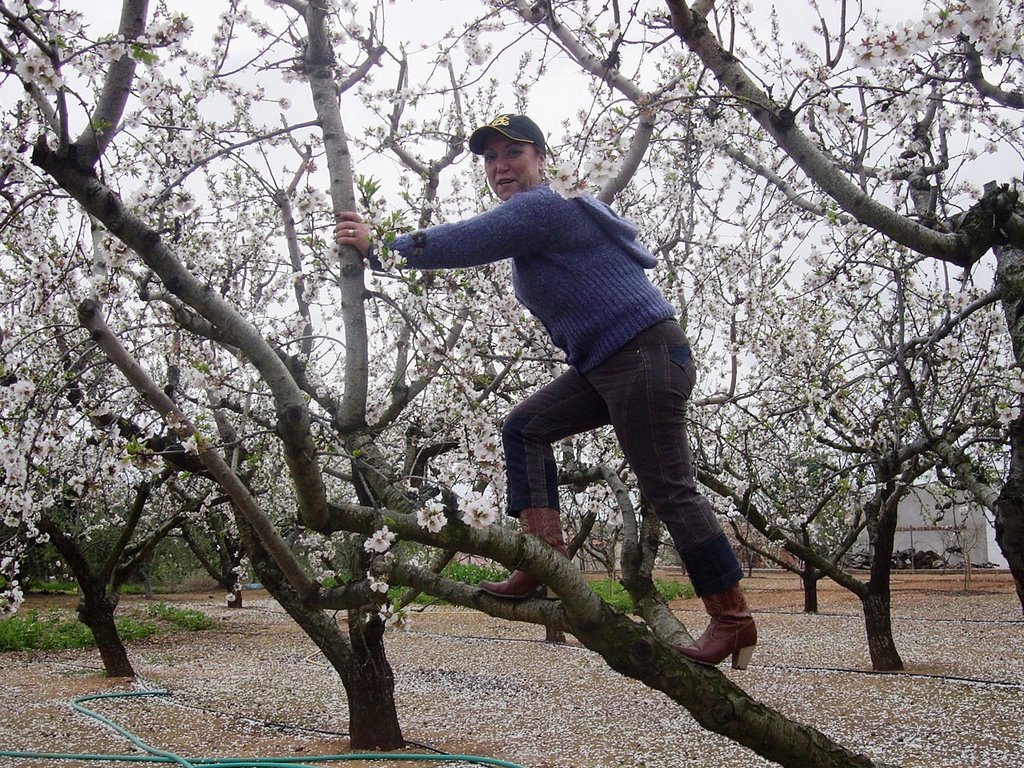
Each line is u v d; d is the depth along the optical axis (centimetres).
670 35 321
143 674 1094
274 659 1226
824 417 656
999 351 621
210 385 496
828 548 1288
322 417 292
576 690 948
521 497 269
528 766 642
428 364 376
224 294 529
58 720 810
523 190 269
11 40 290
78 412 467
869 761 296
